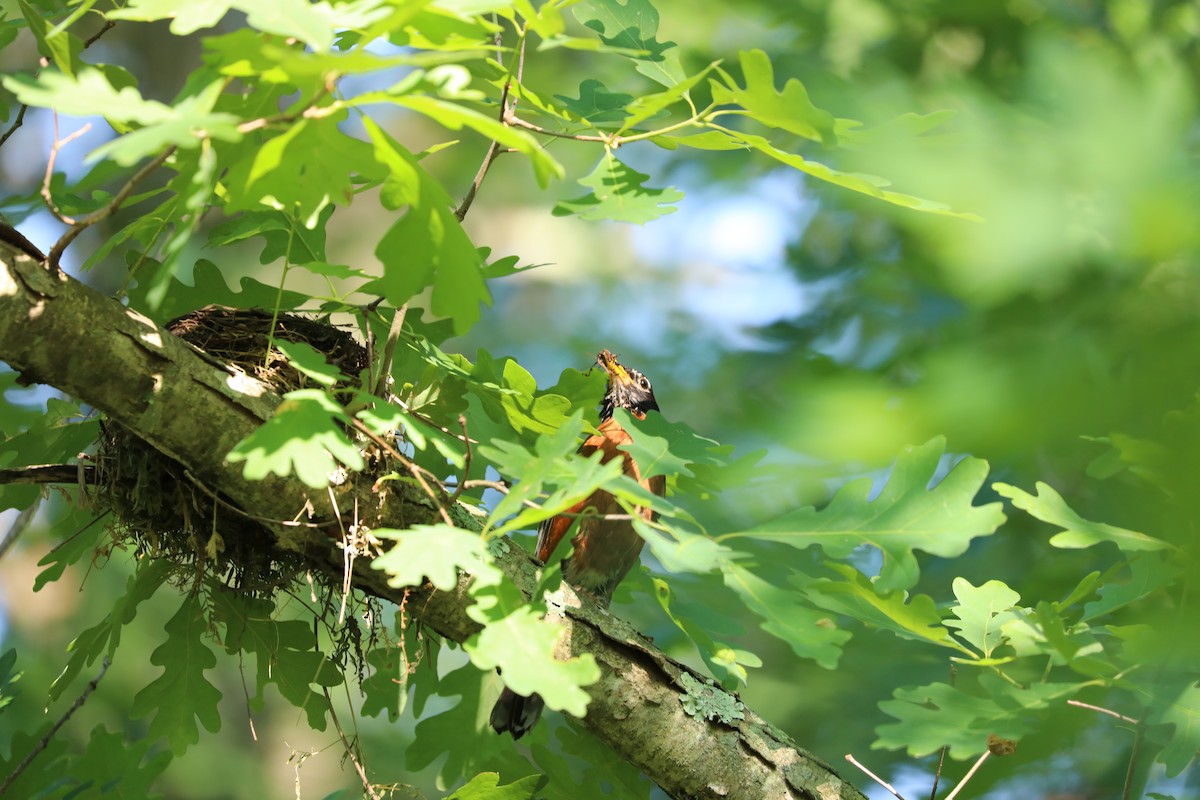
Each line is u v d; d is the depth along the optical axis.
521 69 3.51
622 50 3.53
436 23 3.34
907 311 3.83
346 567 3.53
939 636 3.45
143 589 3.65
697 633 3.53
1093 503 3.62
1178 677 3.45
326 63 3.25
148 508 3.59
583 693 3.32
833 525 3.41
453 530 3.34
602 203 3.47
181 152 3.40
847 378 3.62
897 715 3.39
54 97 3.27
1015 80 3.56
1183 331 3.38
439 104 3.28
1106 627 3.50
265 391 3.52
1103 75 3.38
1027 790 3.82
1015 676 3.73
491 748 3.68
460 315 3.39
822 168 3.42
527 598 3.58
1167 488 3.37
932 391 3.49
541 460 3.37
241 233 3.61
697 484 3.60
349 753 3.64
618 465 3.33
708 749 3.61
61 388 3.47
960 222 3.43
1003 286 3.43
